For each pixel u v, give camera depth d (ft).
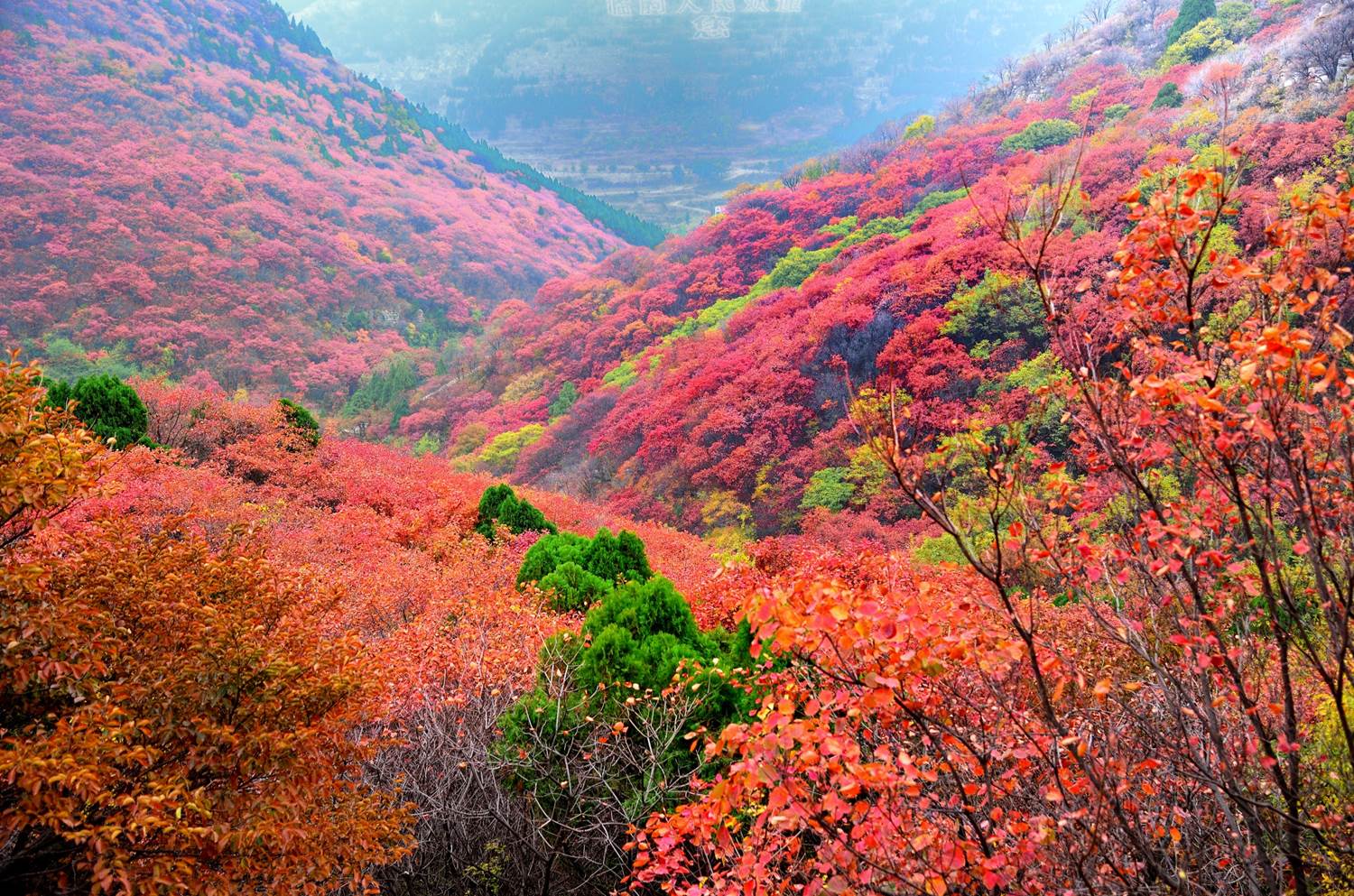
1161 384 6.75
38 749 8.23
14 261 280.10
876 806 7.72
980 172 210.18
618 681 15.44
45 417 10.00
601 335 242.78
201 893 9.02
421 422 251.19
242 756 9.59
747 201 277.64
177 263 305.94
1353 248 6.52
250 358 280.72
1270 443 6.87
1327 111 123.75
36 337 254.88
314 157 484.74
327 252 375.66
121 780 9.00
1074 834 7.27
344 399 285.02
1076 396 7.60
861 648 7.62
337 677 10.66
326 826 10.55
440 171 577.84
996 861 6.86
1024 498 7.61
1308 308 6.79
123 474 35.65
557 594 25.76
